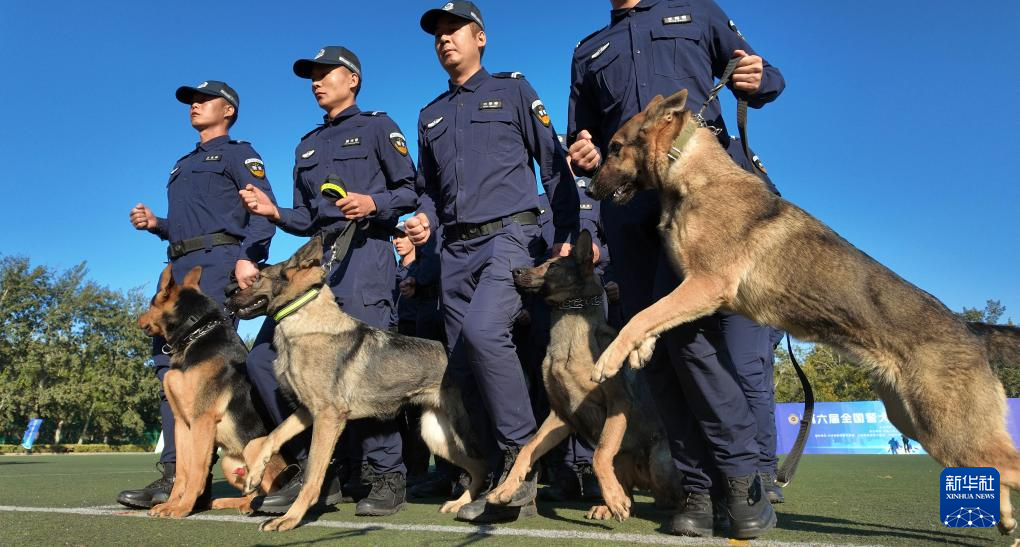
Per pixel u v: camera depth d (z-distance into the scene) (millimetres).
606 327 4113
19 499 5508
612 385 3781
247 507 4590
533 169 4930
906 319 2926
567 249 4707
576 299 4141
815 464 11922
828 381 38094
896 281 3041
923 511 4391
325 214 4980
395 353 4602
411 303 7293
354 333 4477
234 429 4820
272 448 4203
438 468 6293
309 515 4297
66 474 9852
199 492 4430
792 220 3207
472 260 4527
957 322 2947
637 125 3473
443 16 4844
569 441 5305
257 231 5281
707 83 3832
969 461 2781
